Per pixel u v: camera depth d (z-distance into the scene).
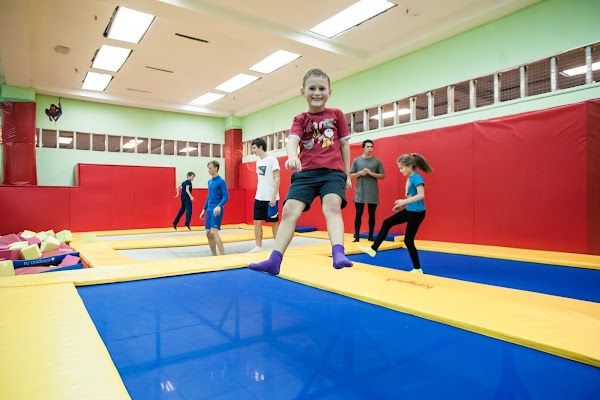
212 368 1.52
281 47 6.79
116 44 7.04
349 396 1.30
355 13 5.95
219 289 2.85
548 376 1.44
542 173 4.97
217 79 8.97
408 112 7.26
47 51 7.30
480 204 5.62
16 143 8.91
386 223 3.76
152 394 1.32
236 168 12.13
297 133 1.89
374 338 1.84
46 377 1.32
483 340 1.81
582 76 5.04
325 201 1.82
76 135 10.23
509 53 5.60
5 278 3.04
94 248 5.53
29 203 8.23
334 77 8.41
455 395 1.30
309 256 4.29
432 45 6.64
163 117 11.44
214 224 4.71
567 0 5.00
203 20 5.79
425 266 4.14
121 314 2.23
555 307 2.32
